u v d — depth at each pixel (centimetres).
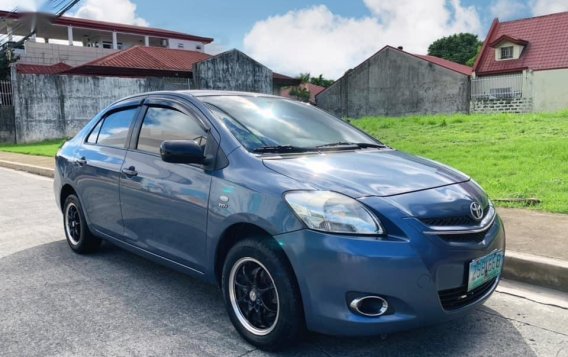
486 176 839
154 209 392
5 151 1906
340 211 283
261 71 3394
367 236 277
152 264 496
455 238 292
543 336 334
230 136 355
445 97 3472
